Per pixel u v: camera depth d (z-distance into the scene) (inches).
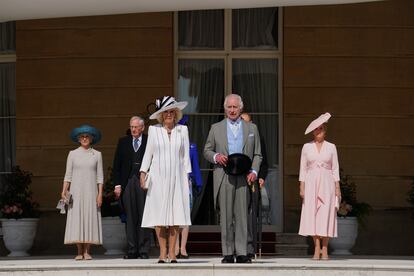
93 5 1083.3
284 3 1069.8
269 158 1357.0
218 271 879.7
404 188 1315.2
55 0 1056.2
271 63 1368.1
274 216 1344.7
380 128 1322.6
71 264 929.5
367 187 1316.4
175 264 889.5
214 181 932.6
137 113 1338.6
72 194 1084.5
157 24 1344.7
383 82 1326.3
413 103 1323.8
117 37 1346.0
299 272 882.8
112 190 1251.8
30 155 1350.9
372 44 1327.5
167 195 930.1
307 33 1330.0
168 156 935.0
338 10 1330.0
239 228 926.4
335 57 1327.5
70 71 1348.4
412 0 1327.5
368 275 882.1
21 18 1147.9
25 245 1290.6
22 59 1358.3
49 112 1349.7
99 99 1343.5
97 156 1094.4
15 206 1282.0
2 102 1391.5
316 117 1325.0
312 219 1049.5
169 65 1342.3
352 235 1247.5
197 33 1375.5
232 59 1373.0
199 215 1358.3
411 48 1326.3
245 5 1080.8
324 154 1054.4
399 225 1310.3
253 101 1368.1
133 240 1107.9
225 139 933.8
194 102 1371.8
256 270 879.7
